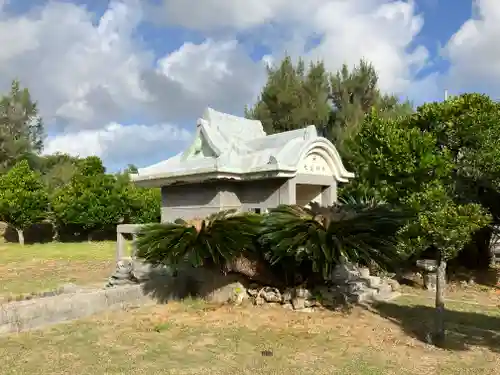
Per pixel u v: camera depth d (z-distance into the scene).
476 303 9.86
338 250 7.63
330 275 8.60
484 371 5.54
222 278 9.55
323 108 21.16
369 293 9.78
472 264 14.10
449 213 8.15
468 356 6.13
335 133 20.16
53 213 26.83
